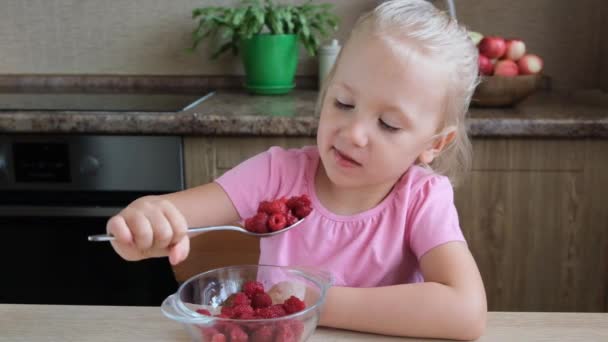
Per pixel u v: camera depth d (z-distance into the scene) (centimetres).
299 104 186
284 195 104
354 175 86
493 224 168
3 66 233
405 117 83
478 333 74
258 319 61
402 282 101
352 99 84
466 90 92
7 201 171
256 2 215
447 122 90
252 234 79
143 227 70
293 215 84
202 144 166
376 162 85
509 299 173
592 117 160
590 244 168
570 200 165
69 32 228
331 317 75
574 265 170
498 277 172
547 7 214
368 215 99
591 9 213
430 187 99
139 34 228
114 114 163
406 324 74
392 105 82
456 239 91
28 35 229
